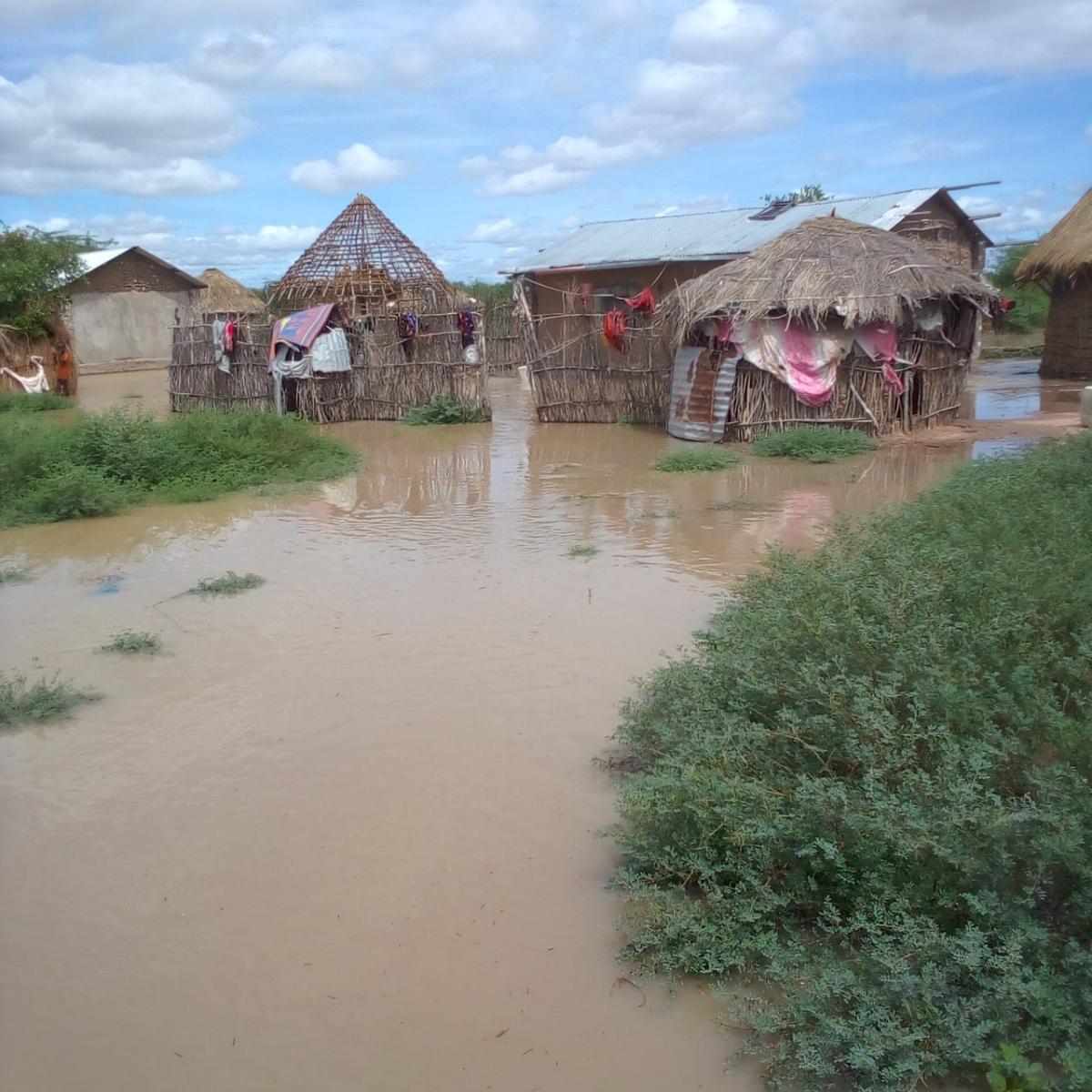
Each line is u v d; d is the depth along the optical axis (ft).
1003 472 26.94
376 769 16.12
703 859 12.03
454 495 37.47
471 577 26.14
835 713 12.58
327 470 41.70
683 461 40.78
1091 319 68.54
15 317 76.33
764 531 29.99
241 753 16.81
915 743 12.10
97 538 32.07
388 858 13.71
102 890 13.21
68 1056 10.47
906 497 34.27
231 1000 11.21
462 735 17.15
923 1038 9.52
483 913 12.54
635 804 12.69
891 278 45.39
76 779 16.08
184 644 21.88
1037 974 9.78
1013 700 12.51
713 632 19.17
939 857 10.75
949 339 50.67
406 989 11.30
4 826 14.78
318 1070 10.23
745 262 47.42
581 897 12.78
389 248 67.67
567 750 16.51
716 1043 10.41
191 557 29.27
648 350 53.21
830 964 10.62
